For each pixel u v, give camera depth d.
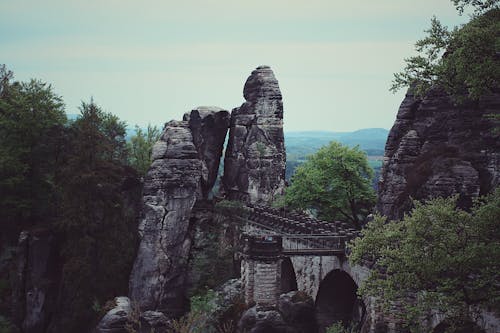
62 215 72.88
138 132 109.06
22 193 78.56
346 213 80.12
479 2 33.50
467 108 54.78
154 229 73.06
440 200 35.44
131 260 73.75
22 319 73.19
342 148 79.69
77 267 70.81
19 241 74.50
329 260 56.66
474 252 31.52
